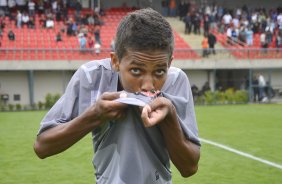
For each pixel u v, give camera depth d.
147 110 1.54
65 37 29.80
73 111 1.90
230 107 23.27
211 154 10.20
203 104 25.09
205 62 27.23
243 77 28.66
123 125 1.79
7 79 25.41
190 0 38.09
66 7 33.88
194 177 7.98
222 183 7.59
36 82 25.81
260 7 39.25
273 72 28.86
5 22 30.69
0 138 12.86
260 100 27.14
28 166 9.10
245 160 9.53
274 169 8.68
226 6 39.00
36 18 32.28
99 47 26.78
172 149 1.78
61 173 8.44
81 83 1.90
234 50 28.16
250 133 13.58
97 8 34.72
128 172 1.78
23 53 25.97
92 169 8.75
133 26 1.62
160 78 1.68
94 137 1.94
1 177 8.18
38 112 21.28
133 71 1.65
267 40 31.50
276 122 16.39
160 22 1.65
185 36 32.66
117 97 1.65
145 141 1.81
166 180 1.93
